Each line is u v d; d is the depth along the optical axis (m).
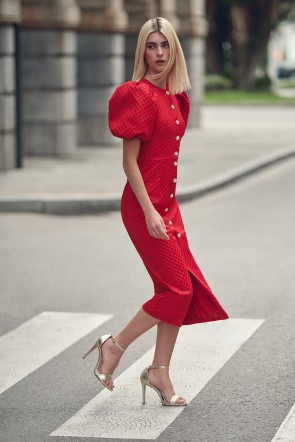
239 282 9.62
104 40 23.22
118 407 6.10
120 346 6.04
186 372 6.78
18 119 18.50
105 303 8.87
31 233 12.63
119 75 23.81
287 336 7.71
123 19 23.53
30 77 21.06
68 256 11.05
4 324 8.19
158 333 6.06
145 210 5.76
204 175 17.64
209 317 6.03
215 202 15.39
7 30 17.94
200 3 29.30
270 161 20.45
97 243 11.87
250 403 6.14
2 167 18.09
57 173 17.92
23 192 15.22
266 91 57.53
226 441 5.50
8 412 6.07
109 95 23.36
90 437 5.59
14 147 18.53
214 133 27.80
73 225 13.29
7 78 18.06
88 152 22.09
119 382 6.59
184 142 24.67
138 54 5.87
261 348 7.38
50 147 21.14
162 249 5.82
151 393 6.36
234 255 11.01
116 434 5.64
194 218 13.77
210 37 59.72
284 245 11.59
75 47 22.06
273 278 9.80
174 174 5.93
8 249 11.52
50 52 20.92
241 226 13.02
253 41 58.16
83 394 6.38
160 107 5.82
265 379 6.63
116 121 5.77
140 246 5.91
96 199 14.43
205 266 10.42
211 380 6.61
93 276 9.98
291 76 80.00
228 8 58.69
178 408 6.06
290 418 5.82
